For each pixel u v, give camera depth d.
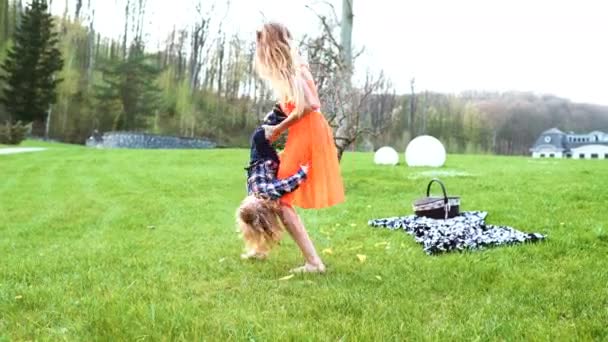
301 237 3.74
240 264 4.05
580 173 13.38
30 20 46.31
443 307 2.90
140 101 57.00
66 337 2.48
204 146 46.69
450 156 24.28
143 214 7.39
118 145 42.47
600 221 5.80
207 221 6.66
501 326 2.51
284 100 3.79
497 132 82.12
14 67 46.09
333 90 10.41
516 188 9.74
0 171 15.26
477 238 4.60
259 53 3.74
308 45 10.81
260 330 2.51
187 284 3.47
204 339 2.40
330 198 3.76
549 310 2.79
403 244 4.75
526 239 4.62
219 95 64.81
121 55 65.69
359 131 10.40
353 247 4.70
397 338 2.40
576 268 3.71
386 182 11.48
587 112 86.50
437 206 5.84
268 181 3.70
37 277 3.78
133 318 2.67
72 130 54.75
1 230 6.32
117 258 4.37
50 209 8.15
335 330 2.51
